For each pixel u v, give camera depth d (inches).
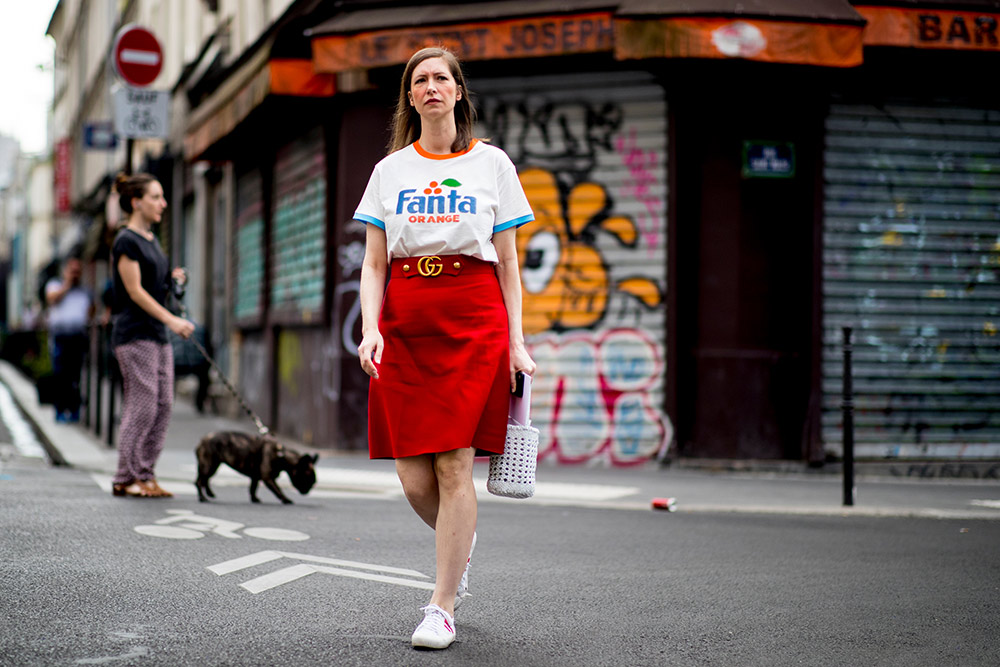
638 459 389.7
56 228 1983.3
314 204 460.4
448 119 154.4
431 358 149.9
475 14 367.9
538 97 399.2
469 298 151.3
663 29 339.6
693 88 387.9
